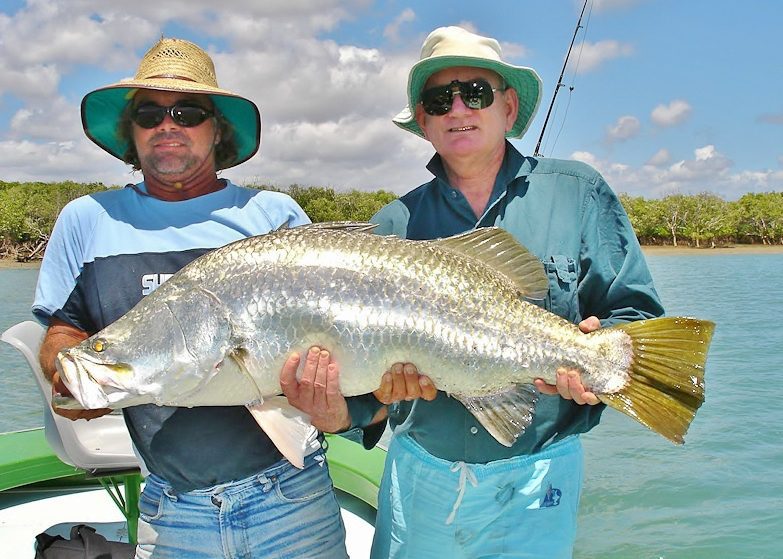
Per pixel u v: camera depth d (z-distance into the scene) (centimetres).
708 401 1127
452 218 339
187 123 323
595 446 905
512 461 314
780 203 8375
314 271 284
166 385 285
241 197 342
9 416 1048
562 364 289
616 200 328
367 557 457
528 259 308
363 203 5369
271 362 283
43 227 5319
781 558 604
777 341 1727
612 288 320
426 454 327
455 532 320
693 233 8325
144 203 328
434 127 327
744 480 773
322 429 304
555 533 319
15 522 495
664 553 611
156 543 307
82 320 322
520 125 371
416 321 285
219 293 283
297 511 311
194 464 300
